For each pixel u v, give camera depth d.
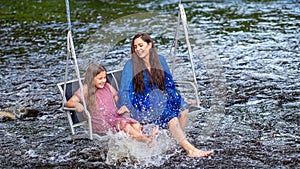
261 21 12.26
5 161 5.74
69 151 5.92
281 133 6.30
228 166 5.47
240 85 7.99
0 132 6.50
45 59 9.79
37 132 6.48
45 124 6.73
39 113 7.12
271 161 5.59
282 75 8.45
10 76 8.78
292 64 9.02
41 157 5.82
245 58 9.41
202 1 14.80
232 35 11.07
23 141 6.23
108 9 14.23
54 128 6.59
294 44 10.27
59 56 9.96
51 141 6.20
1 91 8.02
